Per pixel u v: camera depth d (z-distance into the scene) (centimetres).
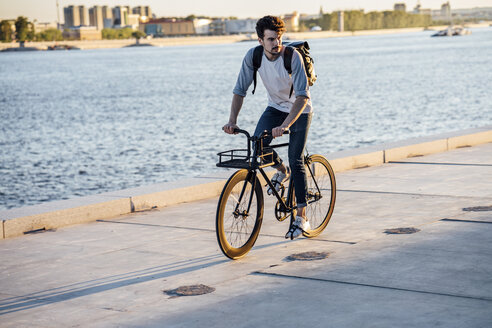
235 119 562
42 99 5481
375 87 5206
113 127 3291
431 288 445
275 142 2461
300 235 620
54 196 1734
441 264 499
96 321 422
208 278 501
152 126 3244
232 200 537
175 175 1947
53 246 626
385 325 382
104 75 9606
